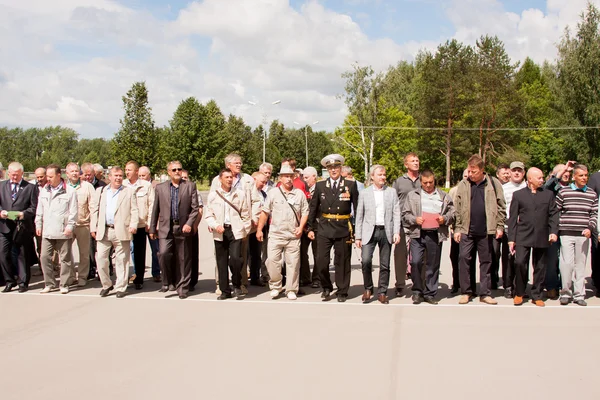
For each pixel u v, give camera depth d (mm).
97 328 5719
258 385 4078
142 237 7871
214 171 51656
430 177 6734
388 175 53906
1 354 4871
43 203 7559
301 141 72250
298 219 7129
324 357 4719
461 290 6883
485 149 49594
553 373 4312
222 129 53938
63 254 7594
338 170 6984
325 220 6938
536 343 5098
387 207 6816
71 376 4301
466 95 50062
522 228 6598
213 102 60188
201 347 5027
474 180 6801
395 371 4363
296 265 7164
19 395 3932
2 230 7574
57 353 4883
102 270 7359
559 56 41375
